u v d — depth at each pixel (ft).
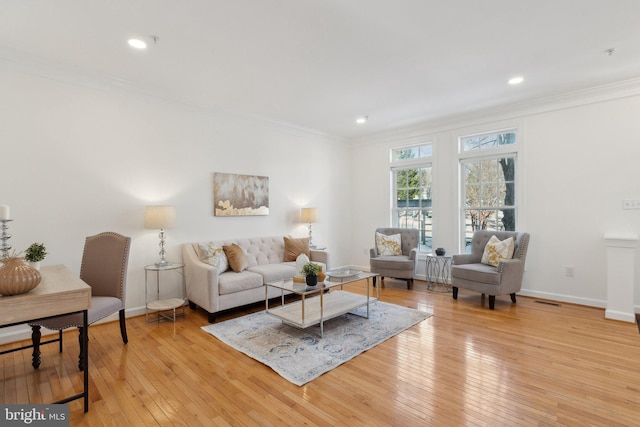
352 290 15.98
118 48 9.20
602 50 9.61
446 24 8.15
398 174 19.51
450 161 16.83
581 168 13.05
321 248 17.83
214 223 14.51
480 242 14.82
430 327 10.83
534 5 7.41
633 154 12.01
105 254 9.55
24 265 6.10
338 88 12.43
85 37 8.59
